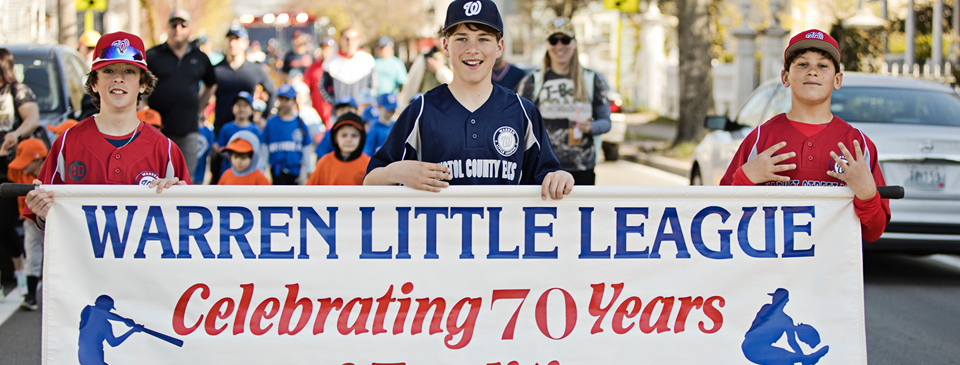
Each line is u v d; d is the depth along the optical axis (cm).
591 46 3928
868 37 2314
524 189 346
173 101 852
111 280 346
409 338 348
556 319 351
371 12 4800
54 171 395
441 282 348
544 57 708
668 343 354
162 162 402
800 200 356
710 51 1825
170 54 854
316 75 1423
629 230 352
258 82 1090
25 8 2125
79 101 914
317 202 346
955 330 594
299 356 347
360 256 347
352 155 705
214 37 5047
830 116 388
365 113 953
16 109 715
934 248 700
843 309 359
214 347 346
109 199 345
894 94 796
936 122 769
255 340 346
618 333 352
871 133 709
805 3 2567
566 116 697
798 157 382
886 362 524
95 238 345
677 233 353
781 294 357
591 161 711
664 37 3347
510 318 350
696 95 1822
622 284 352
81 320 344
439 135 352
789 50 384
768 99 852
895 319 623
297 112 920
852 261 359
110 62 386
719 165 891
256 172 759
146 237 346
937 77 1858
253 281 347
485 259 348
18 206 648
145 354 346
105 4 1698
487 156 353
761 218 356
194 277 346
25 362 521
